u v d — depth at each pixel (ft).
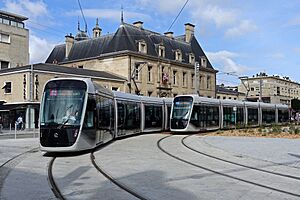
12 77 152.87
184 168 42.52
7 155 56.44
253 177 37.29
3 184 33.42
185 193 29.45
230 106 133.90
